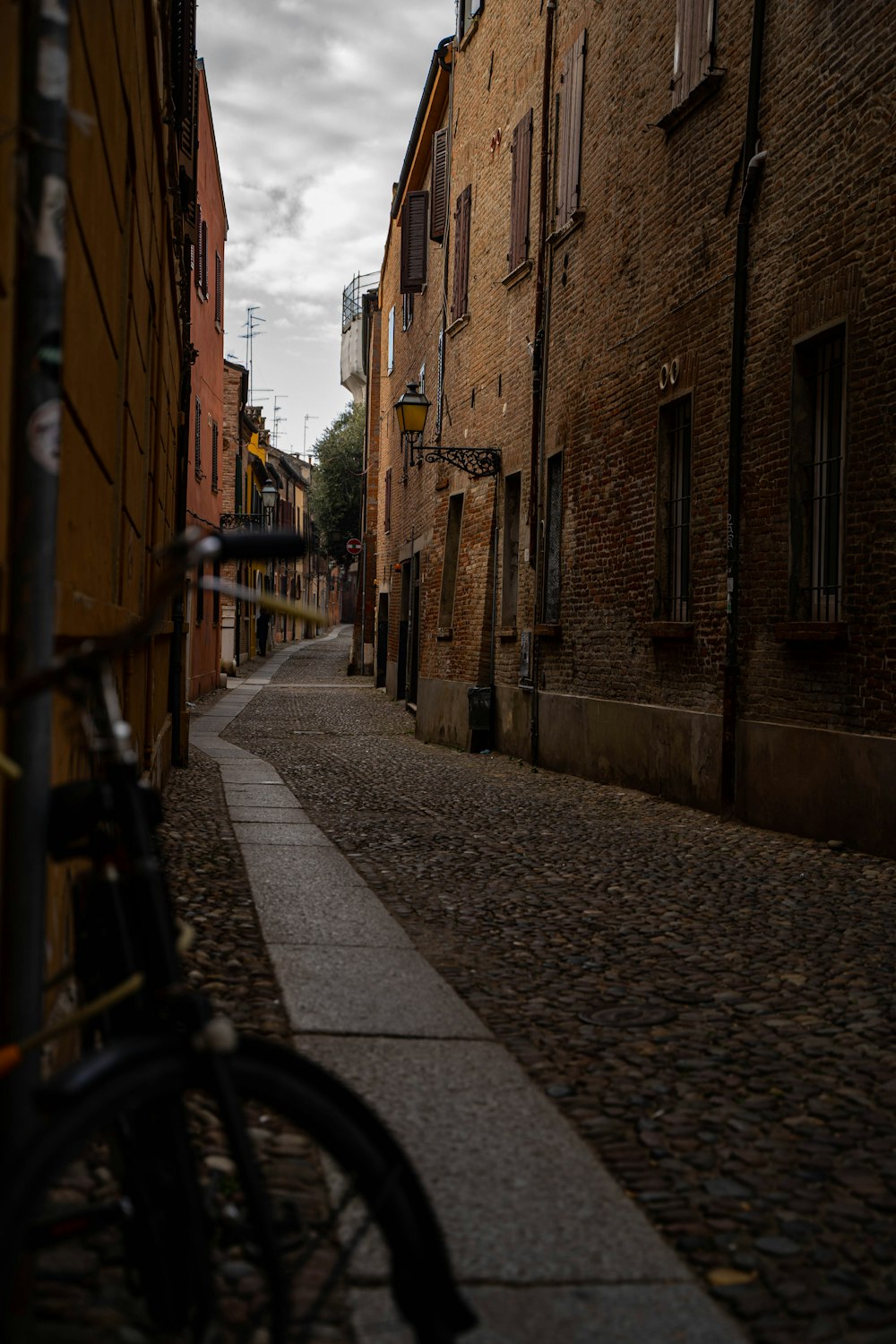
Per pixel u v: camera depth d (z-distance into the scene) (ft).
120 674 20.81
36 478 7.66
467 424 68.08
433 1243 6.62
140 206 20.83
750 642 34.30
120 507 18.84
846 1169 11.33
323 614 5.96
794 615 31.99
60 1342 6.63
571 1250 9.53
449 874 25.71
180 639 45.11
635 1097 13.15
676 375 39.52
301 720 76.74
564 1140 11.76
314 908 21.54
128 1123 6.28
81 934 7.84
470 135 68.59
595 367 47.70
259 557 6.70
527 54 57.47
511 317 59.57
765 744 33.04
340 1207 6.72
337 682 120.88
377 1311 7.93
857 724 28.78
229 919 20.27
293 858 26.58
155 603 6.30
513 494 60.59
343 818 33.68
